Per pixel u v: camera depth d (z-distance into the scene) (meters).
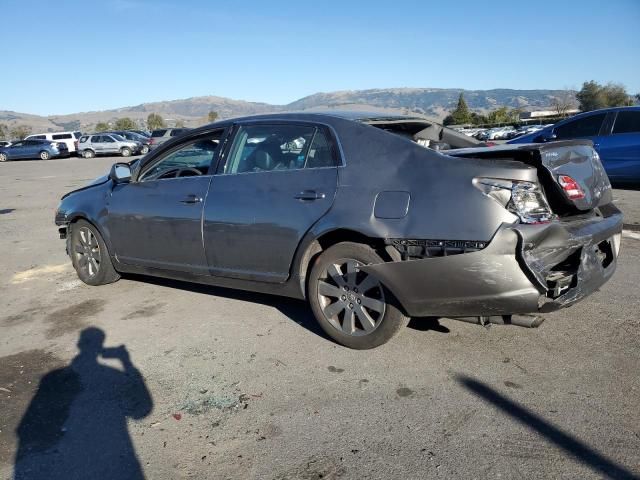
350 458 2.64
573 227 3.30
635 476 2.41
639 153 9.76
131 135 39.09
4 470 2.67
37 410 3.22
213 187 4.36
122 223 5.05
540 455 2.58
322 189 3.75
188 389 3.39
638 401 3.01
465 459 2.58
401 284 3.37
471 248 3.13
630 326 4.01
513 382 3.27
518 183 3.12
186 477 2.57
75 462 2.71
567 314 4.27
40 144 35.97
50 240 8.32
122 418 3.10
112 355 3.94
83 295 5.39
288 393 3.28
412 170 3.43
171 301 5.07
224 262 4.32
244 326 4.36
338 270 3.72
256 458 2.68
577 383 3.22
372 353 3.73
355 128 3.79
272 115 4.27
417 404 3.08
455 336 3.93
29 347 4.16
